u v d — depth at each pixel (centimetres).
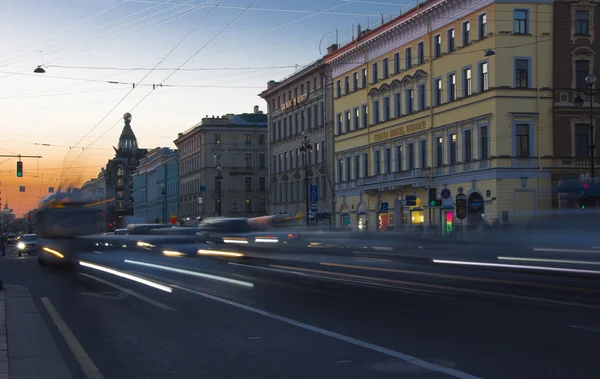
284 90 7600
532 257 2083
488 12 4372
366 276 2014
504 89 4322
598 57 4428
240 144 9688
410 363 826
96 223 3112
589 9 4419
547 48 4381
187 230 3356
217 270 2455
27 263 3547
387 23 5444
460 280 1820
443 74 4859
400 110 5434
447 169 4831
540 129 4359
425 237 3475
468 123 4594
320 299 1485
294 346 966
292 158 7412
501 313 1201
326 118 6606
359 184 5878
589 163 4378
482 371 773
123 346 1021
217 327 1162
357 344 959
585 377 734
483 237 2495
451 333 1016
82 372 851
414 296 1479
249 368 843
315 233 3241
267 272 2297
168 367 869
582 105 4384
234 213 9588
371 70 5819
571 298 1397
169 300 1576
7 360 910
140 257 3173
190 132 10088
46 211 3061
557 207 2075
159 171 12338
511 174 4309
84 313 1398
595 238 1855
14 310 1460
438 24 4891
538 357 837
